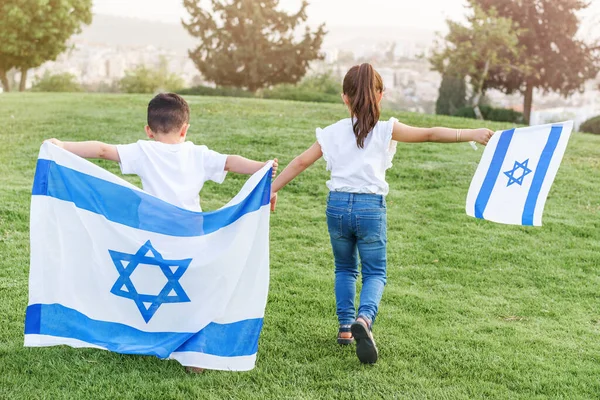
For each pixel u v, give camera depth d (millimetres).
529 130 3936
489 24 31391
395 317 4688
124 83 53844
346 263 4113
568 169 10320
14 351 3816
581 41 37656
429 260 6180
